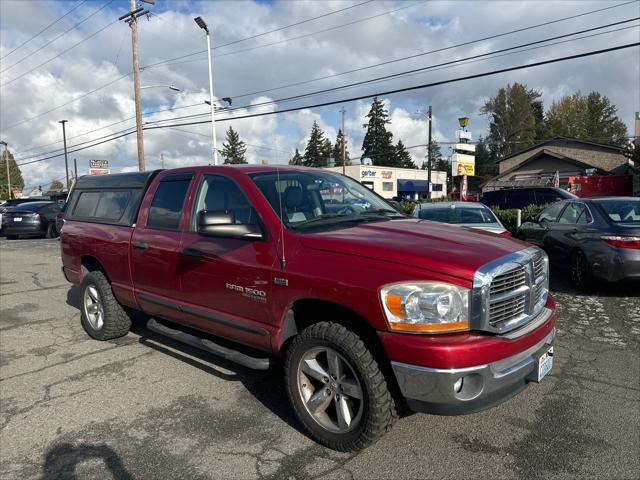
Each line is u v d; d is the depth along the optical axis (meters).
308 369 3.27
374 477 2.88
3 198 72.56
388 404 2.94
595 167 35.34
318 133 101.19
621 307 6.43
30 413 3.81
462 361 2.66
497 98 85.12
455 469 2.95
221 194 4.02
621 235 6.61
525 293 3.11
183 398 4.01
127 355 5.07
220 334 3.97
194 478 2.92
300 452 3.18
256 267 3.47
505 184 39.31
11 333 5.99
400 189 61.50
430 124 36.34
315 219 3.73
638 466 2.95
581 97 80.94
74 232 5.77
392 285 2.79
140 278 4.70
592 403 3.77
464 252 2.97
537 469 2.94
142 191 4.91
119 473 2.99
